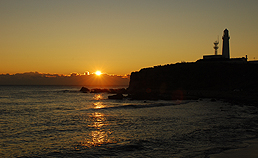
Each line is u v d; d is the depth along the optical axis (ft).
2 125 65.82
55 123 68.74
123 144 43.75
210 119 71.72
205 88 241.96
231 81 239.50
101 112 95.09
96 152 39.19
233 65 276.00
